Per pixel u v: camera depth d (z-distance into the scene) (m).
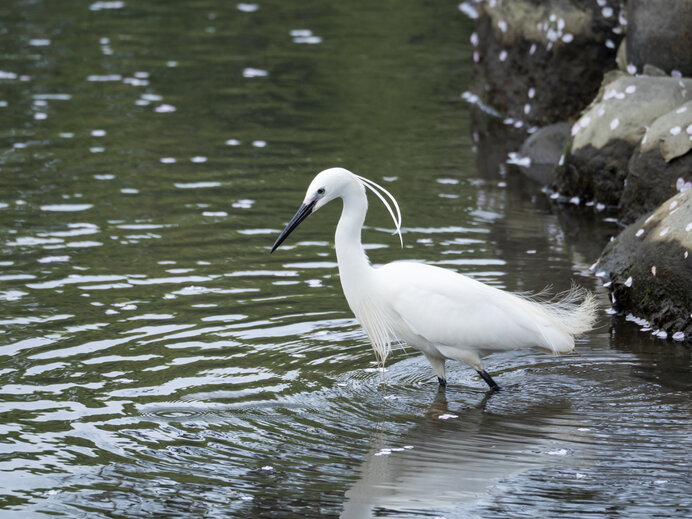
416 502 7.57
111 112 21.12
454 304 9.59
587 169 15.84
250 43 27.25
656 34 16.06
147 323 11.05
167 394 9.41
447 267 12.93
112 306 11.53
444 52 26.44
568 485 7.80
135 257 13.25
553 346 9.65
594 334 11.09
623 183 15.48
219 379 9.76
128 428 8.73
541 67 20.36
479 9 22.06
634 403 9.34
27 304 11.54
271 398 9.40
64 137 19.38
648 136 14.30
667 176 13.92
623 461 8.18
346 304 11.74
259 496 7.65
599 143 15.75
